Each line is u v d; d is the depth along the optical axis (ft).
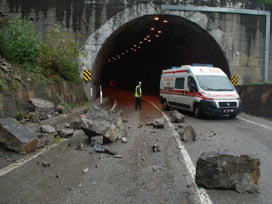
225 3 58.23
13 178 12.52
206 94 34.65
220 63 65.87
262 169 14.39
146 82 155.63
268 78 61.21
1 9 53.98
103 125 20.44
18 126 18.29
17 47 31.91
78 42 56.34
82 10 56.03
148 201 10.23
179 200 10.36
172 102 45.34
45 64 40.24
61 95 39.70
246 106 48.29
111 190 11.29
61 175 13.10
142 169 14.19
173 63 111.24
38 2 54.03
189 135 21.70
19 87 27.14
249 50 60.34
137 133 24.80
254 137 23.43
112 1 56.29
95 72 64.18
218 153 11.93
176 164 15.11
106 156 16.74
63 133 21.76
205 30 58.59
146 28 72.84
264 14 59.57
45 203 9.96
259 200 10.48
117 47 100.22
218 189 11.59
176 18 59.36
